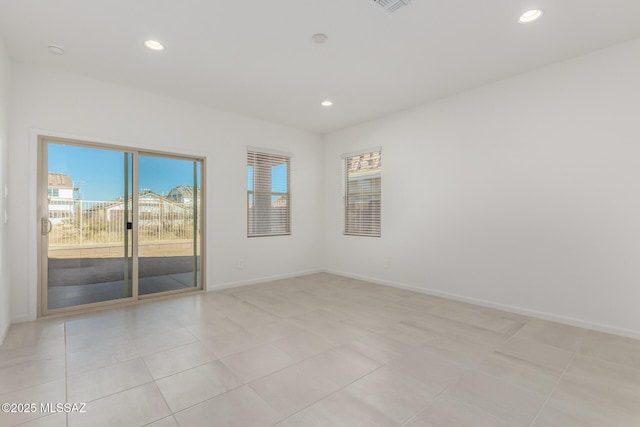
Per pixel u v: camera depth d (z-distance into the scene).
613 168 2.92
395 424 1.66
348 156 5.55
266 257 5.20
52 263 3.41
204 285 4.51
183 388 2.00
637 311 2.80
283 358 2.42
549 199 3.29
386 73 3.46
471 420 1.70
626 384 2.06
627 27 2.61
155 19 2.51
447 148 4.16
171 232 4.27
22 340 2.73
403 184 4.69
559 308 3.22
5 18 2.48
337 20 2.52
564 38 2.78
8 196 3.07
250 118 5.00
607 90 2.95
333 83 3.73
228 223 4.74
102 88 3.66
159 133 4.08
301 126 5.52
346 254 5.61
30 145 3.22
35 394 1.92
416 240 4.52
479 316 3.42
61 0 2.26
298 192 5.66
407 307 3.75
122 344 2.66
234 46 2.91
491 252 3.74
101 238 3.72
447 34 2.72
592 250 3.03
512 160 3.55
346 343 2.70
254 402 1.85
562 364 2.33
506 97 3.60
